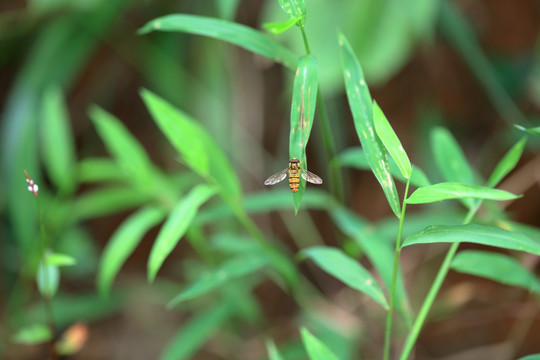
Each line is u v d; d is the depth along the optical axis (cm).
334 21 74
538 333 92
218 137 88
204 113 89
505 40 95
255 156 93
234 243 71
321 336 74
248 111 92
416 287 95
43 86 87
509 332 95
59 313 88
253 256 67
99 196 77
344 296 94
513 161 61
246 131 92
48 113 75
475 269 61
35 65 88
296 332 85
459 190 55
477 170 97
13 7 96
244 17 90
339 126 90
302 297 78
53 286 66
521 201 97
